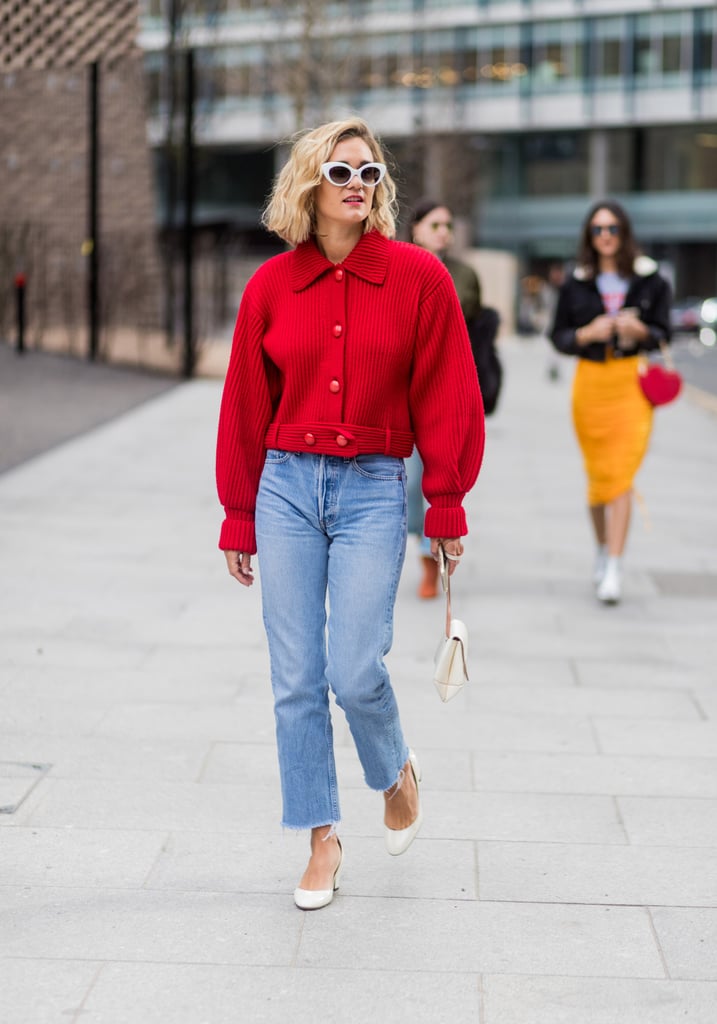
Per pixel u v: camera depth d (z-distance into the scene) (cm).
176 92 2356
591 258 733
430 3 5944
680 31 6341
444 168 5619
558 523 979
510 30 6488
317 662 365
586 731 520
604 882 386
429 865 397
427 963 336
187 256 2091
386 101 5500
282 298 355
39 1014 308
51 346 2189
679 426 1728
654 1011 312
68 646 630
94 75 2030
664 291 729
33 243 2198
